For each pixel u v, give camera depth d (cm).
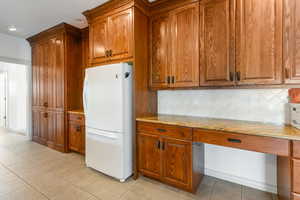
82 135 298
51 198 180
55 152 324
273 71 158
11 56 365
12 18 284
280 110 185
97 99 232
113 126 215
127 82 216
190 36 204
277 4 155
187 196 185
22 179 220
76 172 240
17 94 500
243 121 199
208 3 191
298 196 131
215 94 224
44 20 292
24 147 353
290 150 135
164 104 266
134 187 202
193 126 177
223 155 220
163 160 200
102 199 179
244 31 170
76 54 339
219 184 209
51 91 346
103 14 243
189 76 205
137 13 217
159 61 231
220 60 184
